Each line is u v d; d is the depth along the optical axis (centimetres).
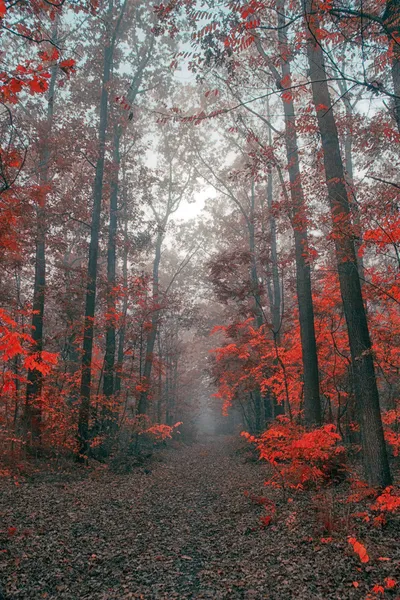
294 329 1434
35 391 1330
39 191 776
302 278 1144
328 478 881
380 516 570
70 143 1522
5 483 961
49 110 1764
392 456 1132
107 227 2044
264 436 803
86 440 1315
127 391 1546
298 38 625
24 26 452
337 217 723
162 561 555
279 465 1046
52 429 1257
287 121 1056
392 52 554
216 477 1271
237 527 691
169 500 939
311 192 1034
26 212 776
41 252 1573
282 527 649
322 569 475
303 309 1130
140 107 2438
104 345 1741
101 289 1700
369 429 720
